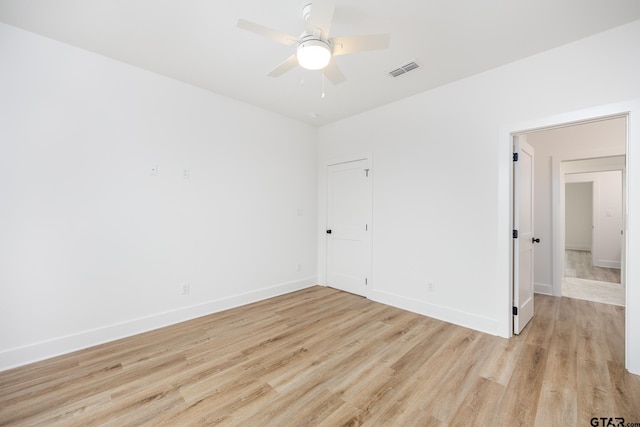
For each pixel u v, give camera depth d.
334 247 4.34
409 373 2.04
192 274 3.11
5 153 2.10
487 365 2.14
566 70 2.30
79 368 2.10
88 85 2.44
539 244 4.07
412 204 3.32
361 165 3.93
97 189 2.49
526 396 1.78
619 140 3.53
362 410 1.67
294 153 4.18
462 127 2.90
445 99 3.03
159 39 2.26
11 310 2.12
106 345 2.47
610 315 3.18
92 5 1.87
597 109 2.15
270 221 3.88
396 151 3.48
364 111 3.83
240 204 3.54
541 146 4.05
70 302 2.37
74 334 2.38
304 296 3.93
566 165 4.86
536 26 2.07
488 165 2.73
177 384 1.91
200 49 2.40
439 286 3.09
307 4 1.85
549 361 2.19
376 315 3.19
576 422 1.56
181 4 1.86
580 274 5.25
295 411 1.65
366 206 3.87
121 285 2.63
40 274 2.23
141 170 2.74
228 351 2.37
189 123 3.07
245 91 3.23
